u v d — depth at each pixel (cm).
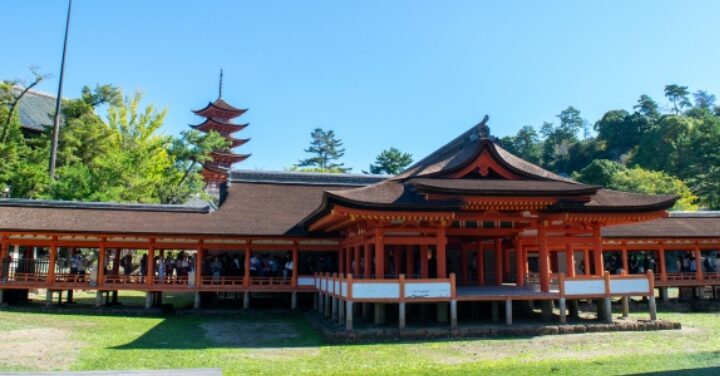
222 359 1747
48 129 5081
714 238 3556
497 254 2903
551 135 15000
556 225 2614
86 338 2103
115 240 3055
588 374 1453
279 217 3369
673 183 6625
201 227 3083
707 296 3956
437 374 1481
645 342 2044
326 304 2664
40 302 3238
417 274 2830
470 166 2477
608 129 12494
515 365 1612
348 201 2097
